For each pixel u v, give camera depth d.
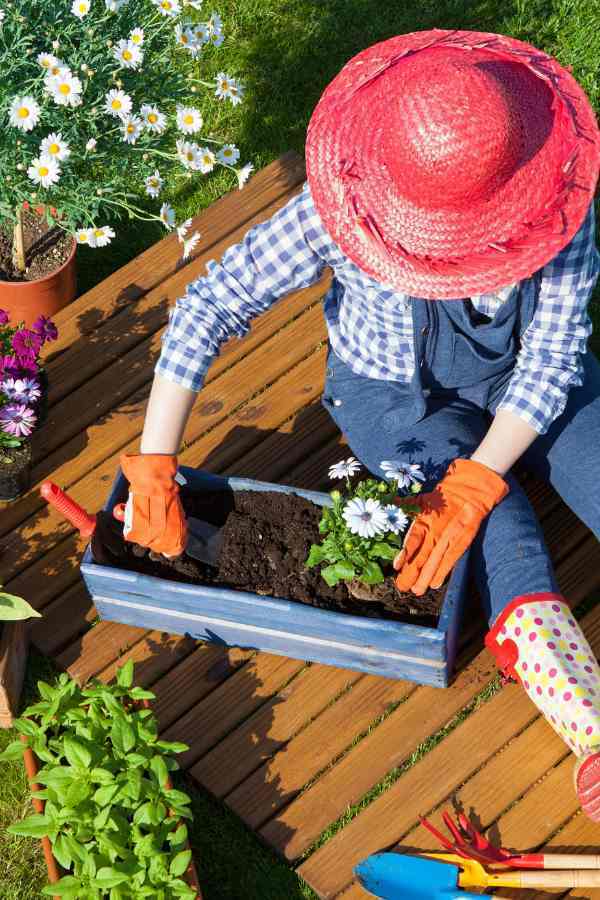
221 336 2.52
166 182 3.69
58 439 3.22
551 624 2.47
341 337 2.73
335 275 2.58
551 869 2.44
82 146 3.12
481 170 2.02
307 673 2.81
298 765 2.69
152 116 3.07
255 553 2.67
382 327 2.57
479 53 2.25
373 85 2.23
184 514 2.56
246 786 2.66
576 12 4.37
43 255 3.45
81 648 2.88
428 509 2.44
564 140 2.18
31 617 2.89
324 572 2.49
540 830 2.55
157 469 2.48
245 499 2.76
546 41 4.33
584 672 2.44
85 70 2.95
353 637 2.58
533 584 2.52
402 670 2.70
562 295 2.39
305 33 4.40
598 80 4.20
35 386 3.01
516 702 2.73
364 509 2.40
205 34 3.25
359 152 2.20
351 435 2.79
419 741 2.70
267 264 2.45
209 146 4.09
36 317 3.46
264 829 2.60
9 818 2.71
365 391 2.73
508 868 2.47
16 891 2.60
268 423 3.22
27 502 3.12
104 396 3.29
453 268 2.16
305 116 4.19
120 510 2.56
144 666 2.84
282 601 2.55
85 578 2.68
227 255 2.50
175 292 3.49
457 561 2.55
